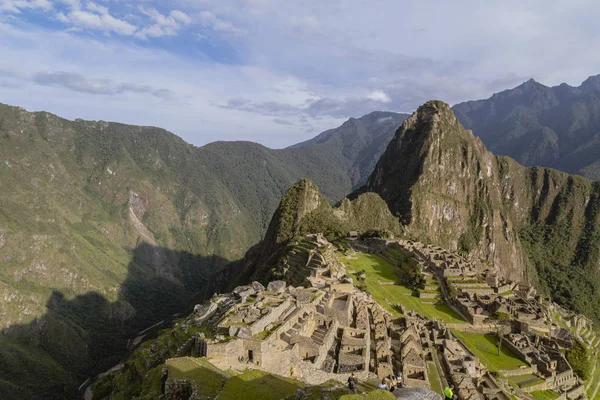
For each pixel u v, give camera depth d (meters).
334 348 53.81
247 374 35.69
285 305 54.53
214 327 48.19
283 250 168.62
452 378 66.31
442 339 83.50
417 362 62.53
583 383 94.25
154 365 54.84
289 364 43.28
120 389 58.94
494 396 65.62
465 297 119.38
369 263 155.12
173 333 62.00
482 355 91.56
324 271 93.19
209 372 35.50
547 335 107.38
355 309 71.44
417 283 129.62
